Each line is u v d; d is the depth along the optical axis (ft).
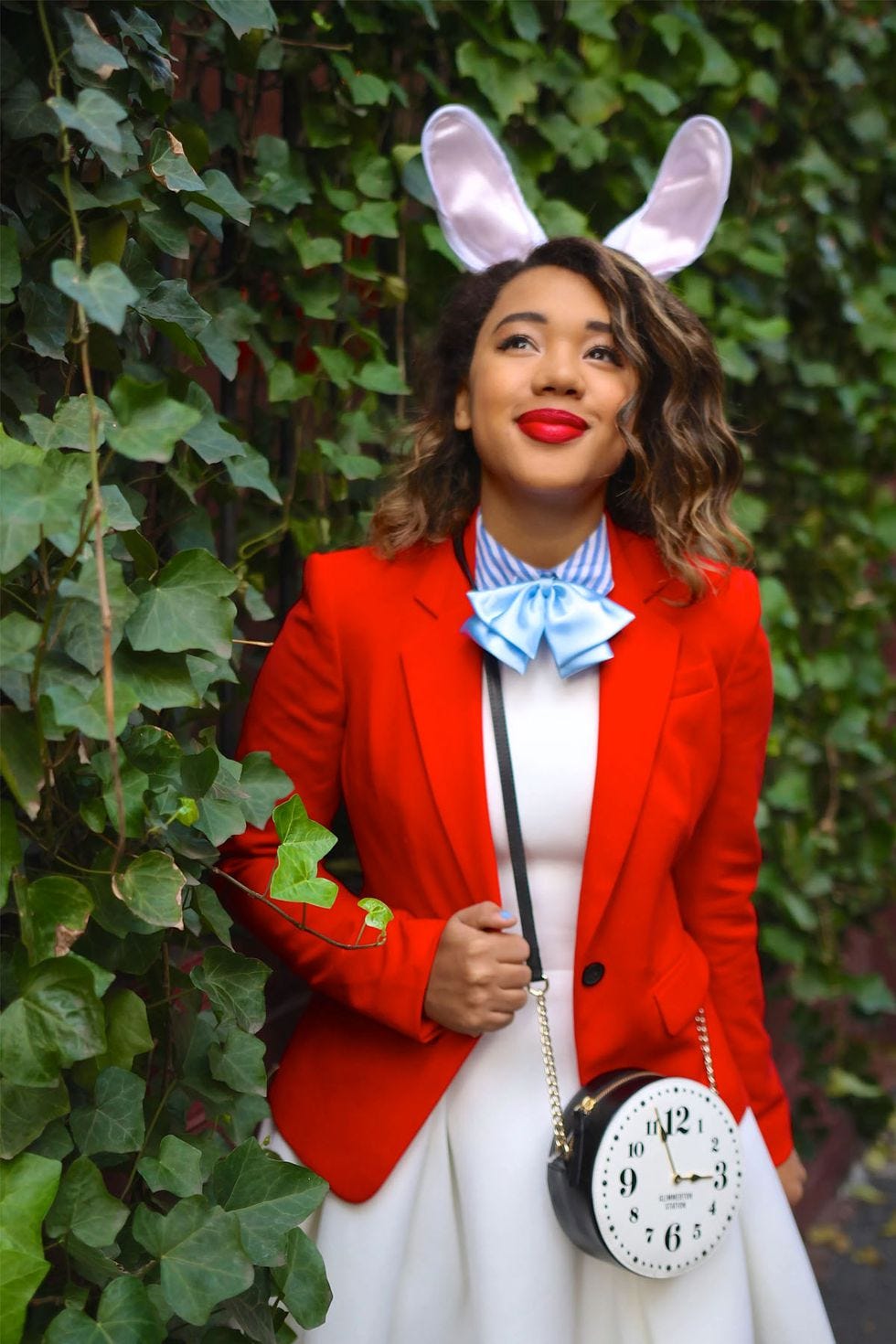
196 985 4.72
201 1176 4.62
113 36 4.36
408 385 7.85
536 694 5.75
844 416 10.82
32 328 4.21
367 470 7.06
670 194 6.55
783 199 10.09
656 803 5.77
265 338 6.91
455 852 5.65
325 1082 5.91
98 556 3.55
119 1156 4.66
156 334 5.42
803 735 10.61
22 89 4.03
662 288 5.89
